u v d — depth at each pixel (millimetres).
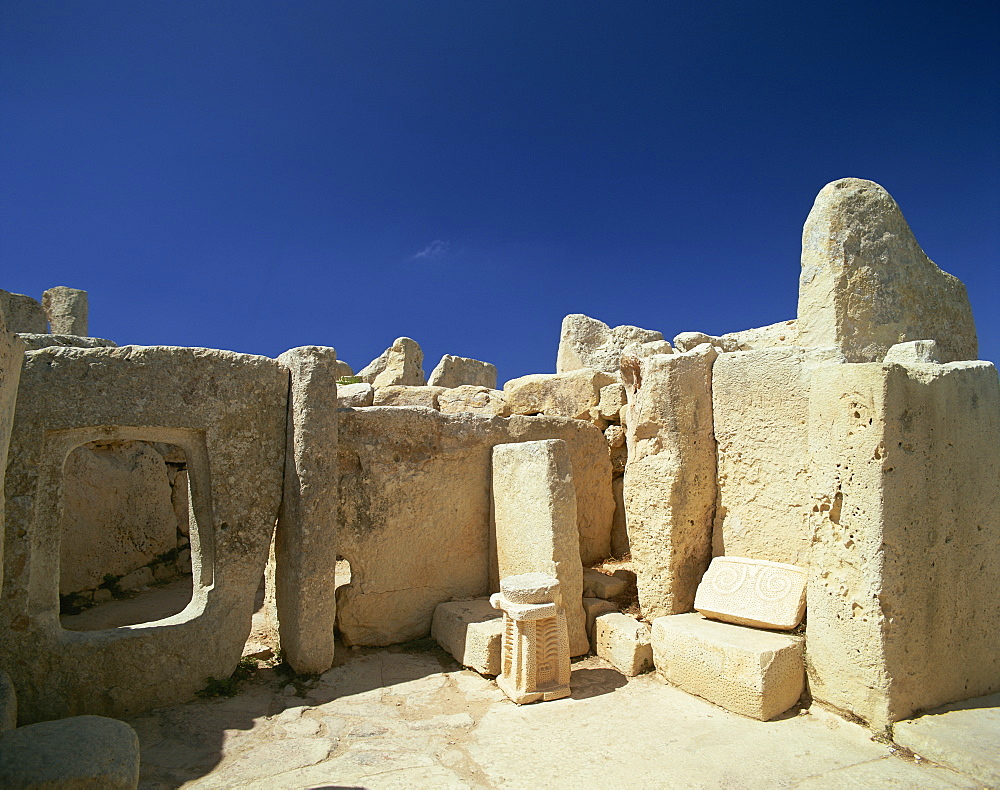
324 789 3355
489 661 4863
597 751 3752
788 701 4199
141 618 6656
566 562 5328
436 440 6031
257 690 4672
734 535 5242
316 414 4930
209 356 4809
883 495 3867
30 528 4105
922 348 4602
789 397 4902
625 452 7645
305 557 4836
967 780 3320
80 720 3090
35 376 4203
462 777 3484
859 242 5445
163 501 8312
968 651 4137
